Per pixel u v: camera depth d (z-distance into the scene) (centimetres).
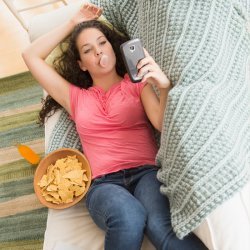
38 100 201
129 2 139
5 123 197
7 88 209
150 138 133
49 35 138
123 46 103
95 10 140
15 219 167
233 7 111
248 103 106
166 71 112
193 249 97
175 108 100
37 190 124
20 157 184
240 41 112
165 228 104
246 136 100
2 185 178
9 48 226
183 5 111
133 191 125
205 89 101
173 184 100
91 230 119
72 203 121
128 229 105
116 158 127
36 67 136
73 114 136
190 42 108
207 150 93
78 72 143
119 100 130
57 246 116
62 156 130
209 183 90
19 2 244
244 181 90
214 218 86
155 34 118
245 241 82
